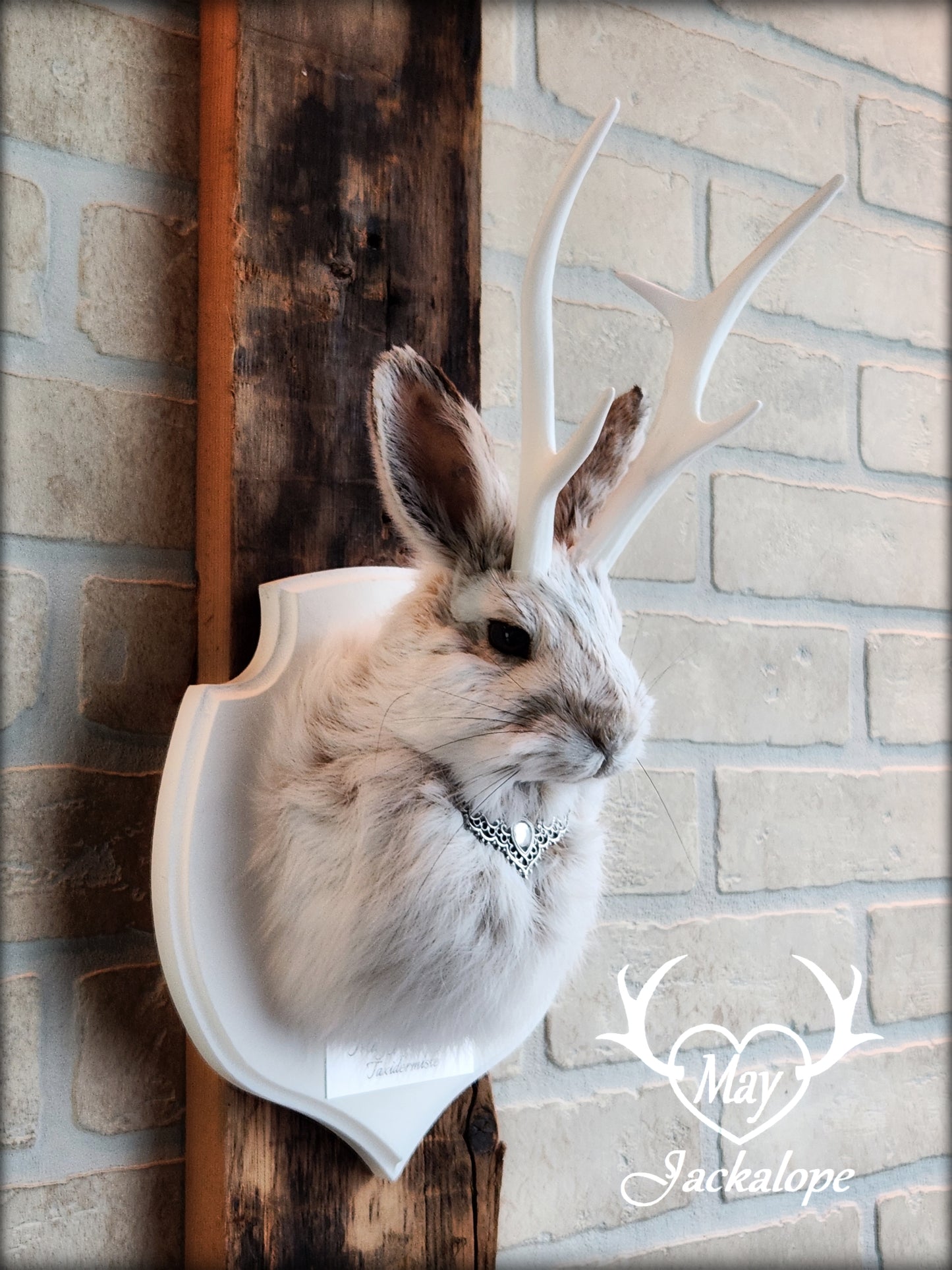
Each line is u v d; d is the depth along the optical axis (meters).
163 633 0.67
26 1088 0.62
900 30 1.10
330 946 0.55
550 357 0.55
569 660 0.55
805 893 0.97
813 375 1.01
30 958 0.62
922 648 1.07
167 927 0.58
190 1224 0.65
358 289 0.69
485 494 0.58
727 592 0.95
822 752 0.99
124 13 0.68
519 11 0.87
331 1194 0.65
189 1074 0.66
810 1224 0.93
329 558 0.68
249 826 0.60
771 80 1.01
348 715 0.58
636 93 0.93
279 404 0.66
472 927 0.55
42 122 0.65
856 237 1.05
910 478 1.07
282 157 0.67
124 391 0.67
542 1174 0.81
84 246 0.66
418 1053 0.60
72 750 0.64
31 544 0.64
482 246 0.85
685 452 0.58
